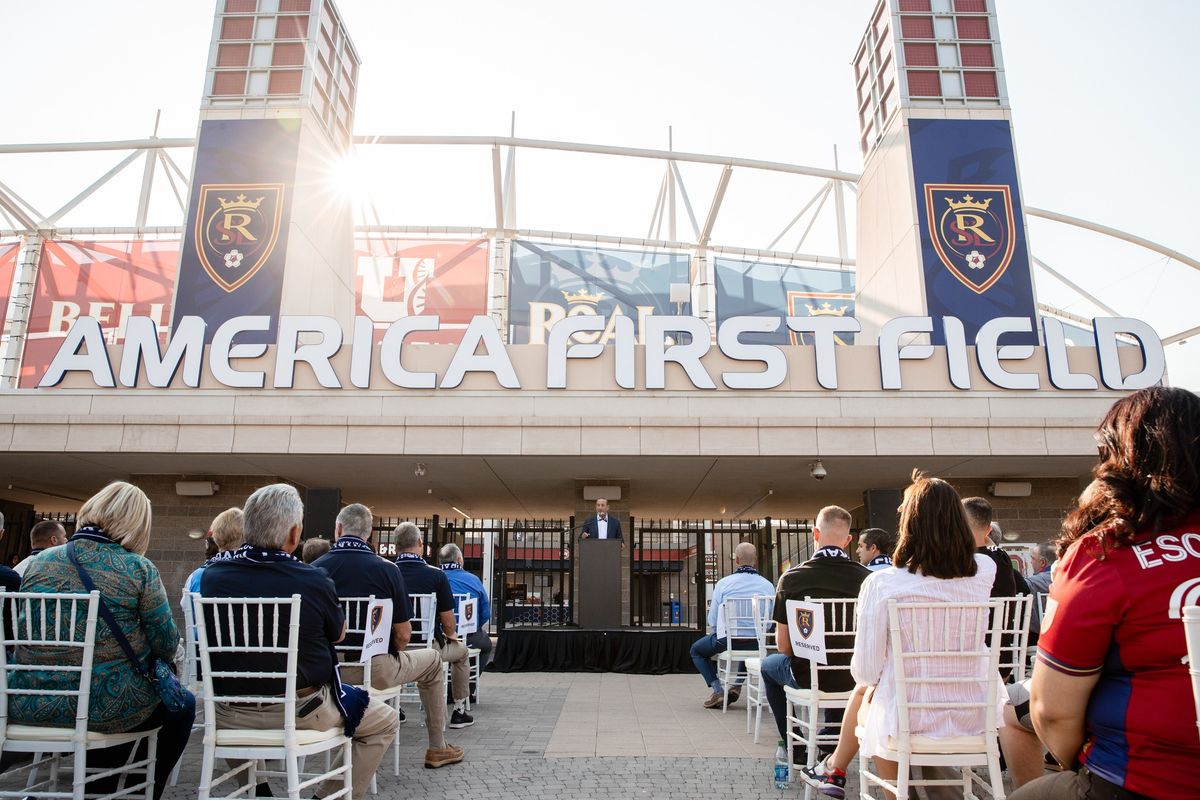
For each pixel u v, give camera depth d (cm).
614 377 1159
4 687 352
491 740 634
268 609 381
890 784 338
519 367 1166
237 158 1547
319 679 382
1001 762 514
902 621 341
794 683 490
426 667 527
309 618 383
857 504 1762
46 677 358
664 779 505
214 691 376
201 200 1519
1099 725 181
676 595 2439
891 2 1725
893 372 1146
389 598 495
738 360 1169
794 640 462
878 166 1741
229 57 1658
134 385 1145
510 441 1130
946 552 346
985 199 1545
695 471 1285
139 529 386
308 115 1614
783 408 1145
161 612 371
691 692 923
